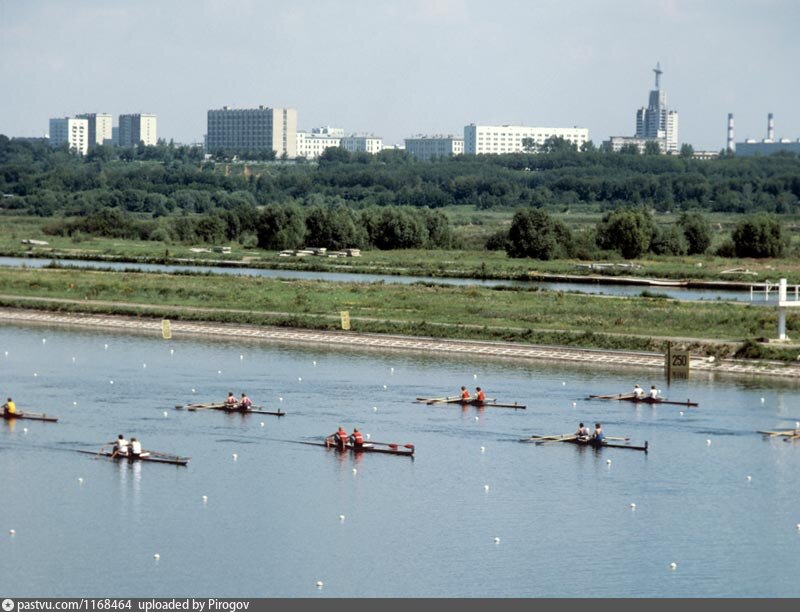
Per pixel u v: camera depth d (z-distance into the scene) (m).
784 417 142.38
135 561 95.62
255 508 108.38
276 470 120.00
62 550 97.75
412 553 97.94
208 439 130.88
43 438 130.75
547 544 100.25
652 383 161.62
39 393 151.75
